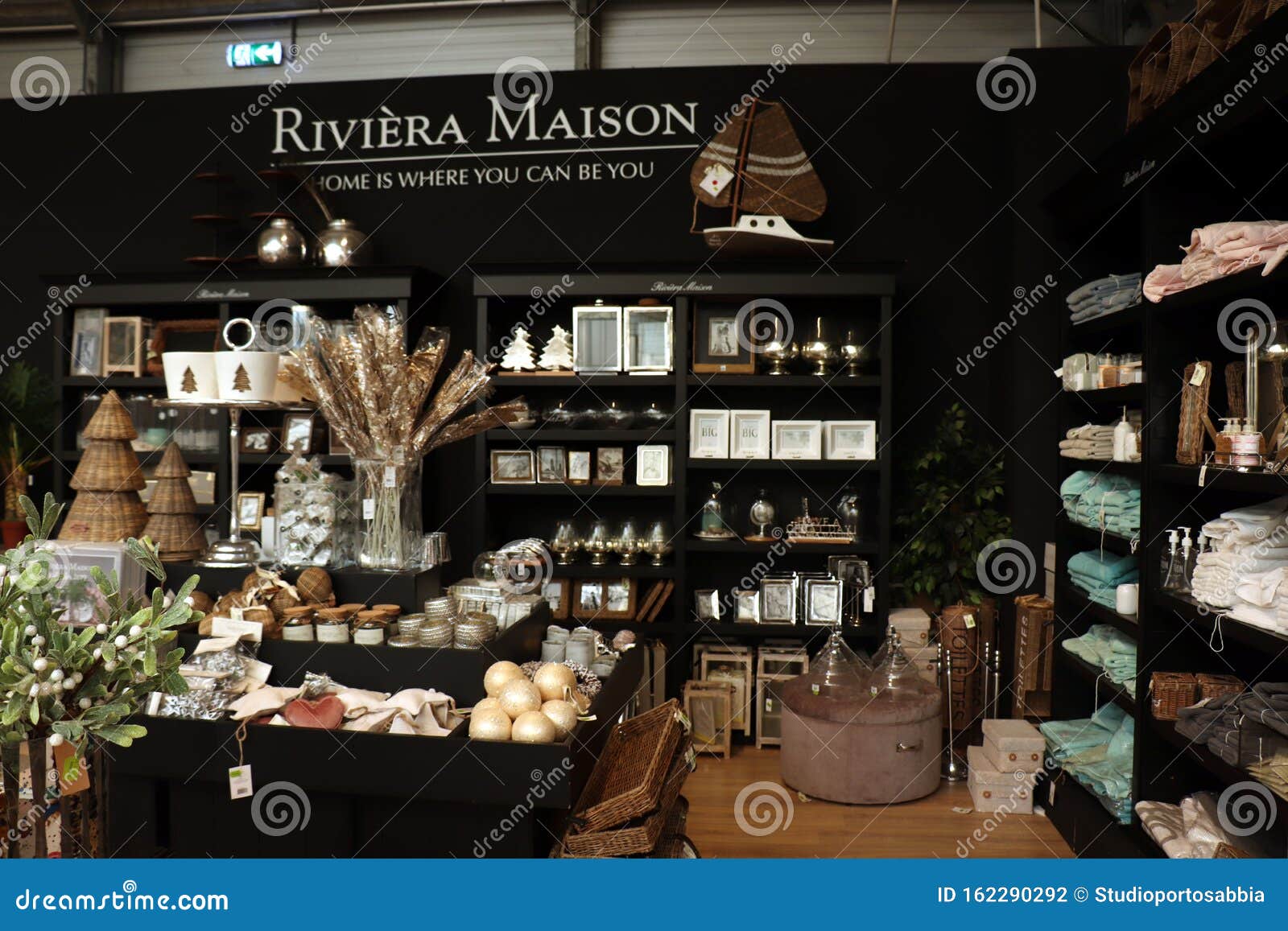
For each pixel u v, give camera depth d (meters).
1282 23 2.37
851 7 5.89
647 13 6.00
